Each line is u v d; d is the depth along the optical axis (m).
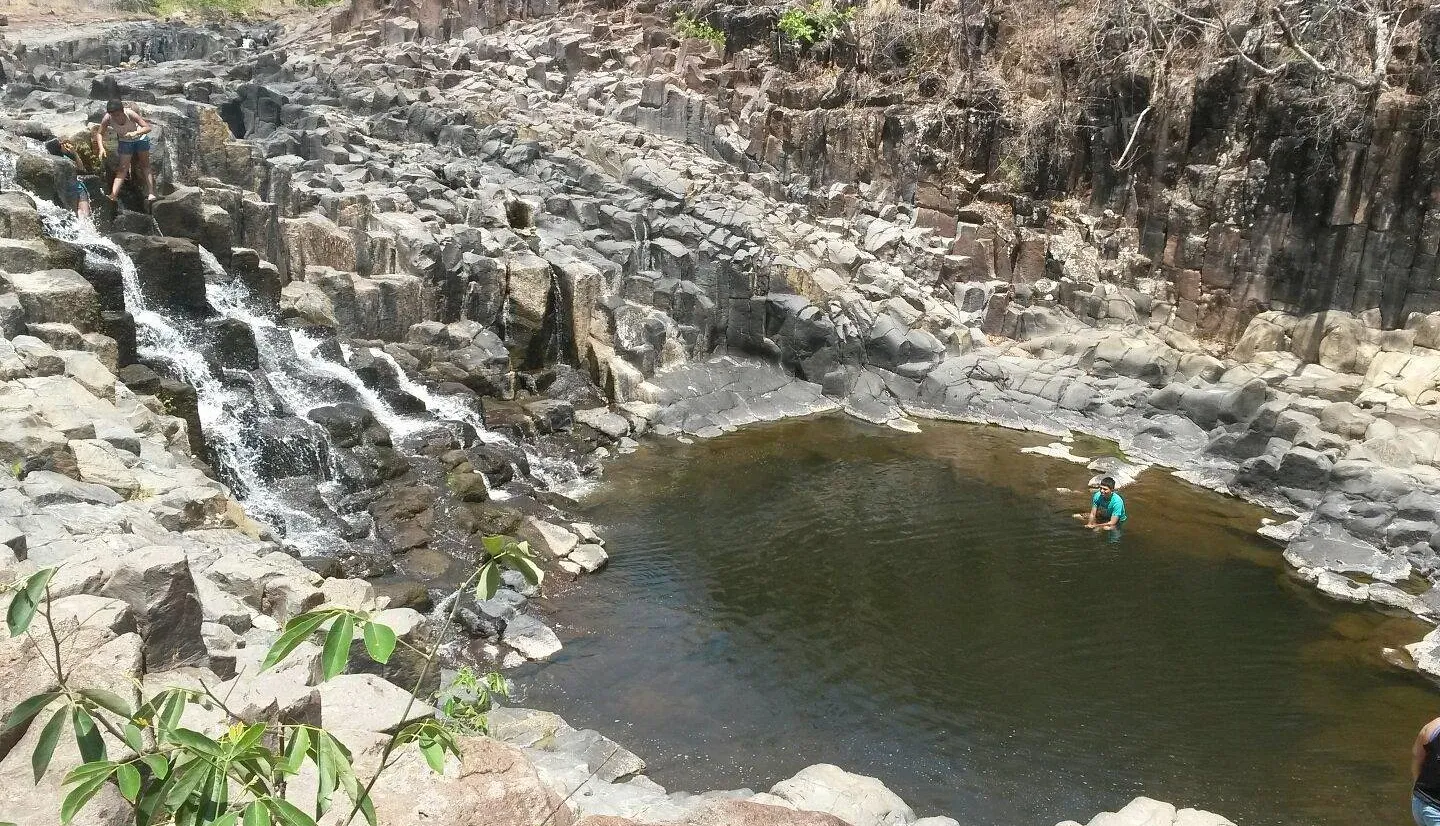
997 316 28.84
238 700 6.77
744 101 36.09
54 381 13.98
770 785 12.41
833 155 33.25
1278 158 25.70
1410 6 25.17
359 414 18.98
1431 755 7.15
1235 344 26.80
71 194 19.69
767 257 28.22
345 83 35.88
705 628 15.95
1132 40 29.03
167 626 7.55
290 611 11.84
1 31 40.62
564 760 11.09
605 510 20.12
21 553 8.98
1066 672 15.18
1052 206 30.16
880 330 27.34
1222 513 21.12
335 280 22.80
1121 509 20.08
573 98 37.59
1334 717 14.33
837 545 18.98
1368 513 19.55
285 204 25.38
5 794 5.32
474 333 24.59
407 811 6.15
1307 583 18.22
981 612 16.78
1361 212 24.69
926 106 31.86
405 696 7.75
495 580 4.30
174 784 3.64
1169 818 10.16
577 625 15.84
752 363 27.78
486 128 33.12
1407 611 17.27
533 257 25.52
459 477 19.11
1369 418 22.55
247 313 21.28
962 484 22.11
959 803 12.26
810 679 14.73
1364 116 24.39
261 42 45.88
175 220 20.77
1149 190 28.41
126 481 12.64
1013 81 31.81
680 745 13.09
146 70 34.72
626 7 41.97
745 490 21.42
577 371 25.72
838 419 26.22
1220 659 15.69
